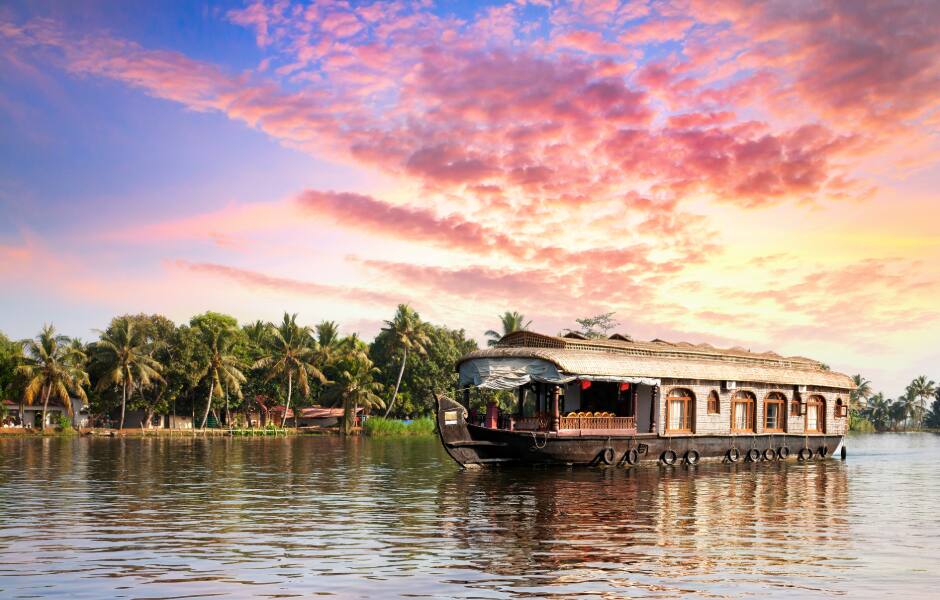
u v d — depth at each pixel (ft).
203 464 104.42
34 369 200.64
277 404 265.75
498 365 93.20
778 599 33.81
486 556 41.57
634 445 96.17
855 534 49.93
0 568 38.32
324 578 36.60
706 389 103.81
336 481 80.48
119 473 89.25
